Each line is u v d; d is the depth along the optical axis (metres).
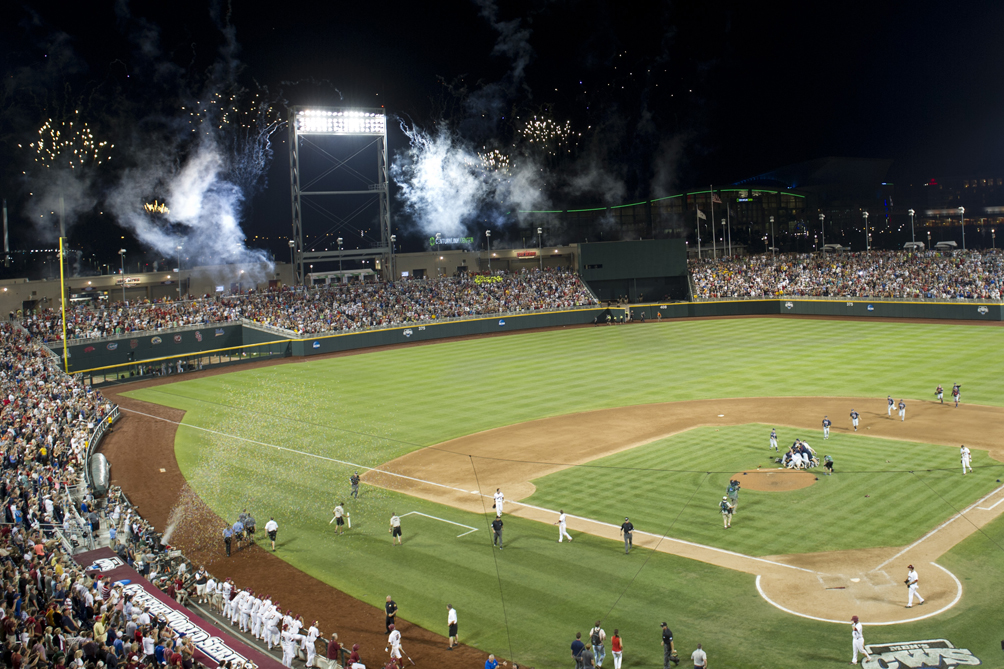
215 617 24.70
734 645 20.80
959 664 19.09
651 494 33.25
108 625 19.94
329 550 29.55
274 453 43.59
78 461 38.69
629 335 85.50
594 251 104.69
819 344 70.75
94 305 83.62
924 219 167.50
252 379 68.31
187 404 58.84
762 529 28.56
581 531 29.67
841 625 21.50
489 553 28.17
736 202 149.88
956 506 29.48
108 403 55.78
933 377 53.38
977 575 23.89
